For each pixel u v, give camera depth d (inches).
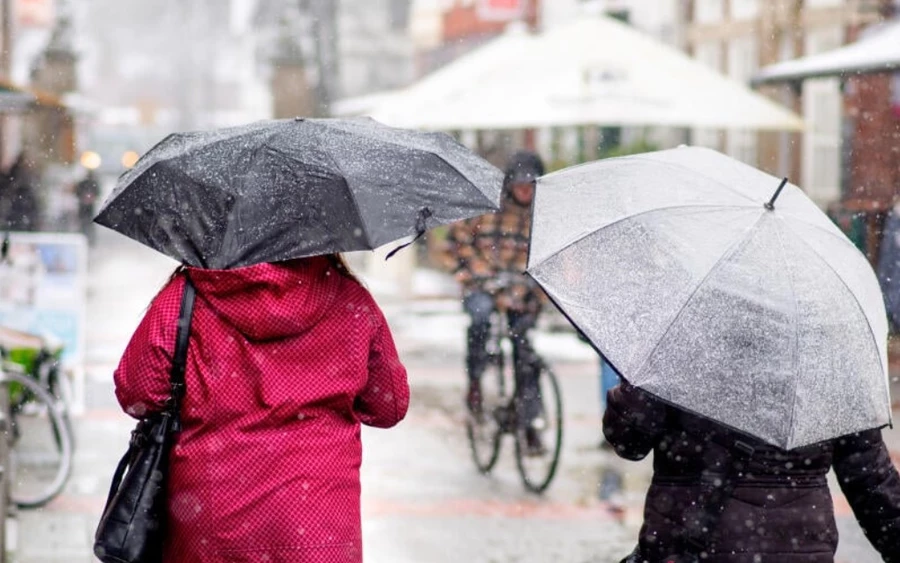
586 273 274.1
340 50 3314.5
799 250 269.9
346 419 288.0
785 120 1090.7
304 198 277.3
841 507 611.5
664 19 2128.4
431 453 738.8
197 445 279.0
